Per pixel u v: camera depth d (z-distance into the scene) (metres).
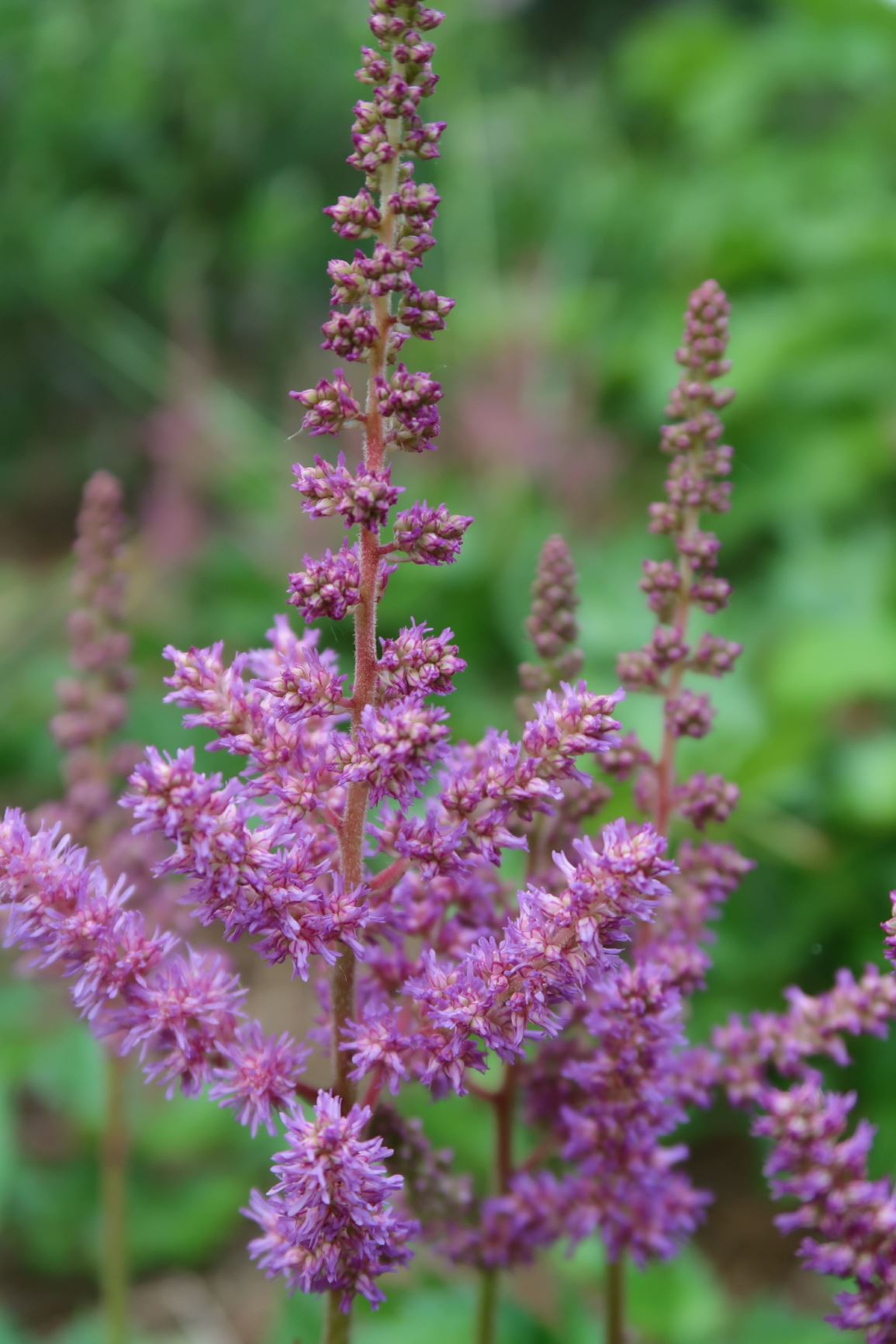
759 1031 0.51
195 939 0.65
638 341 1.66
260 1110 0.45
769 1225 0.86
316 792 0.45
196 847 0.44
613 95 2.46
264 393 1.92
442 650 0.45
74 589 0.63
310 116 2.11
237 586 1.42
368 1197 0.44
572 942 0.44
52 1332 0.82
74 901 0.45
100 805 0.62
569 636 0.52
